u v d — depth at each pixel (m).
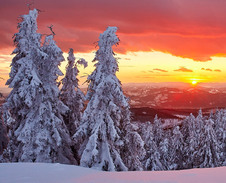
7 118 23.41
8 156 22.59
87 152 17.56
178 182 6.27
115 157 17.80
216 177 6.56
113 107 17.56
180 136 48.62
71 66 25.53
